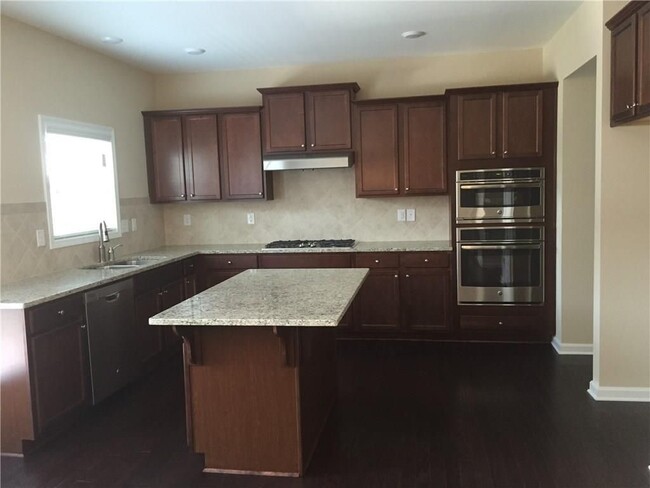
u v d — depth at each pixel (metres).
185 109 5.51
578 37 4.06
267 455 2.87
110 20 3.92
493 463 2.89
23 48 3.89
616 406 3.56
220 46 4.77
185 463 3.01
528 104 4.74
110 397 3.99
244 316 2.55
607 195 3.57
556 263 4.81
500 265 4.91
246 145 5.47
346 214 5.74
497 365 4.42
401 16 4.11
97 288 3.72
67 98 4.37
